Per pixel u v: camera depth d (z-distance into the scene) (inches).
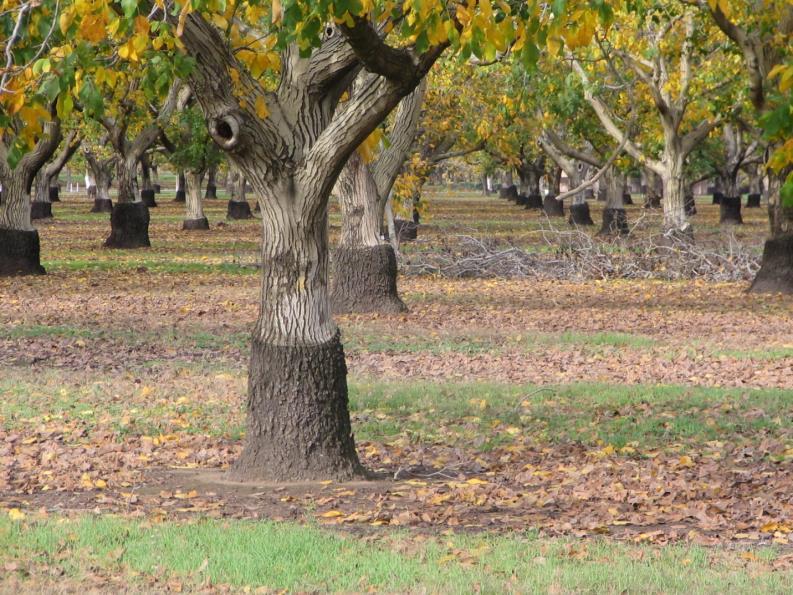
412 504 423.8
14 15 375.9
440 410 617.3
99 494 438.9
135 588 319.0
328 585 323.6
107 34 374.9
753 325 959.0
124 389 673.0
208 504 422.0
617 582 322.0
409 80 420.5
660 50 1438.2
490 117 1600.6
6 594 311.7
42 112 354.3
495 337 890.7
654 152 1599.4
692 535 375.9
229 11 417.1
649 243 1477.6
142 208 1871.3
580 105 1646.2
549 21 366.0
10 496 437.7
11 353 798.5
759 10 924.0
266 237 456.8
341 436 465.4
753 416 593.3
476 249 1481.3
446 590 315.0
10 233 1385.3
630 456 510.9
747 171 3587.6
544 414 605.3
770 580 323.3
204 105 433.7
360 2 354.6
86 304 1095.0
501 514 411.5
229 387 683.4
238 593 317.4
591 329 940.6
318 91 446.0
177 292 1210.6
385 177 1046.4
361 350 822.5
